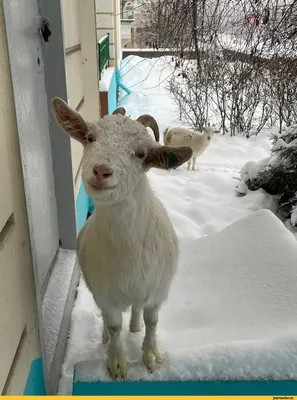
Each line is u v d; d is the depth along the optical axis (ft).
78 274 7.35
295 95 14.46
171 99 21.44
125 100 21.65
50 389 4.93
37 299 4.50
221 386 4.41
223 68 16.29
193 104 18.04
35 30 6.02
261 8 9.87
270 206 10.45
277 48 11.20
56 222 7.29
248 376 4.37
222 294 5.76
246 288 5.66
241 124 16.34
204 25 10.99
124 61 26.84
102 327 6.17
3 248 3.53
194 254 6.70
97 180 3.49
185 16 10.22
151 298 4.59
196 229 9.57
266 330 4.88
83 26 9.03
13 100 3.91
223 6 10.22
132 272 4.29
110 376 4.60
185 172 13.10
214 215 10.26
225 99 16.87
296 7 9.09
